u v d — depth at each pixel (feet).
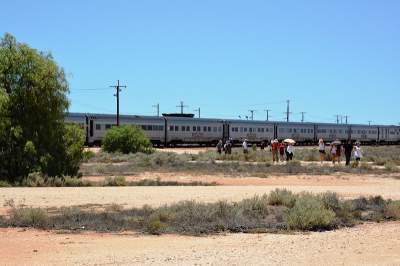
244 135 308.81
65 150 103.86
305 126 345.92
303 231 53.21
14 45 101.55
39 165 99.71
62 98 103.35
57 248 42.29
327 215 56.13
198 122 287.69
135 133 213.66
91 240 46.14
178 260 38.22
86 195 76.64
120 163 160.45
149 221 53.47
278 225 55.01
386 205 68.64
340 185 101.71
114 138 210.79
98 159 173.06
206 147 294.66
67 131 105.19
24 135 99.25
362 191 89.30
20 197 73.41
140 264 36.81
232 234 50.83
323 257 40.22
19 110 99.35
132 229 51.67
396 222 60.13
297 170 136.26
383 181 111.86
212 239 47.91
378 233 52.24
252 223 55.36
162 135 271.08
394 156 210.59
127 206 65.98
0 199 71.31
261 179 113.60
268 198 71.41
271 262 38.01
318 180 112.68
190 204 62.13
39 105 99.86
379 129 403.13
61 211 60.85
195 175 122.52
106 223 53.42
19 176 97.35
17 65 99.71
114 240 46.39
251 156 189.47
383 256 40.91
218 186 94.89
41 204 66.90
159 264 36.83
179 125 277.64
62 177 98.48
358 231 53.47
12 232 49.08
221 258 39.19
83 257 38.96
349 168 144.25
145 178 113.60
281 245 45.11
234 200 72.28
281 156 180.96
